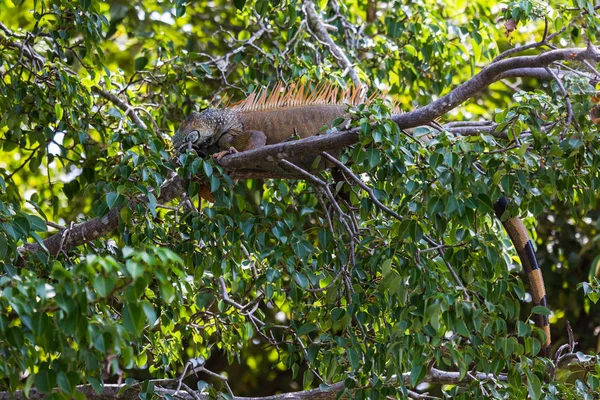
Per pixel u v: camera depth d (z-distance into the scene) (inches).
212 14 723.4
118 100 502.3
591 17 436.5
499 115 355.3
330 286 357.4
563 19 443.8
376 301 363.3
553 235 679.1
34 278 269.6
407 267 340.5
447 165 329.7
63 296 257.1
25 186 695.7
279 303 439.8
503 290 339.0
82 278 265.6
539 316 417.4
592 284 387.9
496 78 350.6
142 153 413.7
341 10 613.9
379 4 692.7
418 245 353.4
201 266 370.3
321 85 499.5
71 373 268.4
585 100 348.5
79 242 391.9
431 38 589.3
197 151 430.0
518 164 340.5
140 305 263.3
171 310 380.5
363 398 353.1
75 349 286.5
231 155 378.3
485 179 344.8
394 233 347.6
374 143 342.0
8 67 468.1
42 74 459.5
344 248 365.1
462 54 650.2
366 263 365.1
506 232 462.0
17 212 328.5
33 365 281.4
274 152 367.2
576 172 357.7
